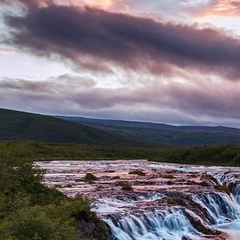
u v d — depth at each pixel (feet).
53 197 92.17
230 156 331.16
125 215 101.86
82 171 226.38
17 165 93.45
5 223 63.31
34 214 65.16
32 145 397.19
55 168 246.68
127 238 94.89
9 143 99.60
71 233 67.87
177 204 125.18
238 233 117.91
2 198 77.10
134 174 211.41
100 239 83.87
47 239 62.44
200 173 224.74
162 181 174.19
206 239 103.96
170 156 373.20
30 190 92.43
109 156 437.99
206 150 354.33
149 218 106.11
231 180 201.67
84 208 87.92
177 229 110.52
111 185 157.58
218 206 145.79
